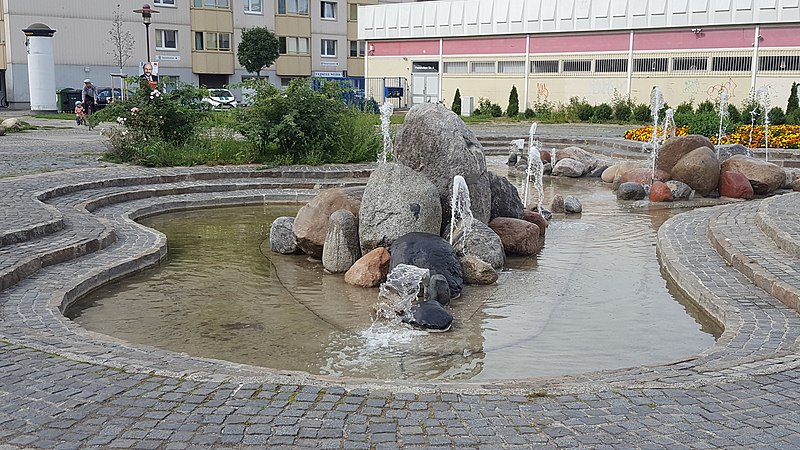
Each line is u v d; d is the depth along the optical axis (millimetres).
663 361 6828
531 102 43531
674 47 37969
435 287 8422
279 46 57781
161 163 18266
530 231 10883
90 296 8742
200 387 5406
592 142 28141
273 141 19312
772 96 35312
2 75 50719
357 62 62906
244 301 8641
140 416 4949
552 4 41750
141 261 9969
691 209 14977
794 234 10102
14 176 15852
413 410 5059
